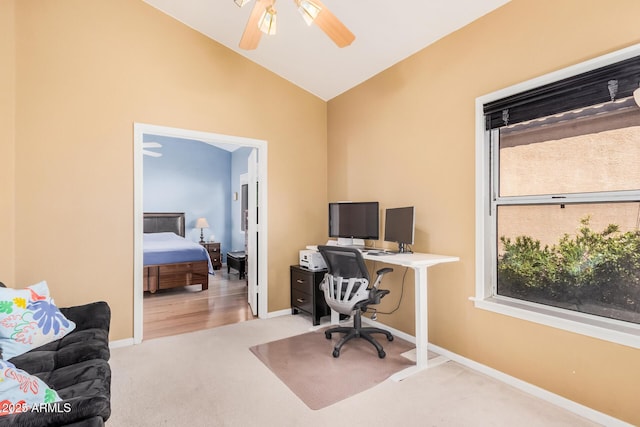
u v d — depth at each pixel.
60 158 2.68
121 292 2.90
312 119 4.05
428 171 2.80
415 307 2.67
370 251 3.03
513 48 2.20
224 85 3.43
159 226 6.71
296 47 3.22
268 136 3.72
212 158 7.37
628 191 1.79
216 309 4.01
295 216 3.91
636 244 1.77
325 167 4.15
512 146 2.33
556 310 2.10
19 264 2.55
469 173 2.48
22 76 2.55
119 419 1.84
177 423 1.81
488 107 2.36
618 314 1.84
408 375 2.33
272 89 3.74
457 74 2.56
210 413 1.90
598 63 1.81
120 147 2.91
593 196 1.93
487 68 2.36
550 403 1.99
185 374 2.37
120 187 2.91
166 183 6.89
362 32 2.80
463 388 2.16
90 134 2.79
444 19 2.49
